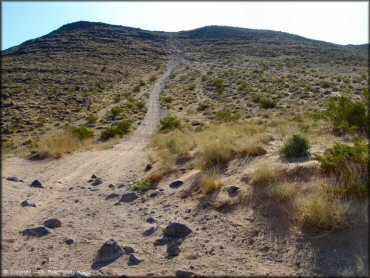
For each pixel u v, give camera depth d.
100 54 111.62
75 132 28.42
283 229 5.43
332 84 56.25
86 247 5.78
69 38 130.50
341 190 5.57
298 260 4.76
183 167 9.91
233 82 69.81
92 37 133.62
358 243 4.67
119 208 7.79
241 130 15.60
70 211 7.62
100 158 15.45
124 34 143.50
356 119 12.61
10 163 13.28
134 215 7.27
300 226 5.33
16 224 6.69
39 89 63.84
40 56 103.94
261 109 44.28
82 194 9.09
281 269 4.68
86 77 79.88
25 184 9.76
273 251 5.08
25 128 40.56
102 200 8.48
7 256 5.42
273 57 104.94
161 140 19.25
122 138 34.12
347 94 46.84
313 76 67.56
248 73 77.69
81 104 57.16
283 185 6.23
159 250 5.61
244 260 5.02
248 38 146.38
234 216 6.26
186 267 5.00
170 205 7.52
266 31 161.25
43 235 6.25
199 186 7.90
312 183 6.16
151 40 143.12
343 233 4.91
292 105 43.69
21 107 50.94
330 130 12.65
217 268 4.89
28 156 15.52
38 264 5.23
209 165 9.07
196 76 83.06
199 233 5.99
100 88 72.25
